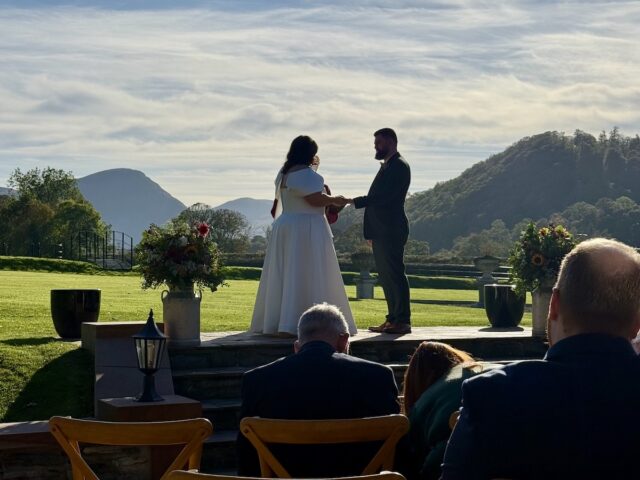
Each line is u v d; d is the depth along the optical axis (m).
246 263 47.59
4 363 7.87
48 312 12.06
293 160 9.34
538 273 9.97
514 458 2.62
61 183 110.19
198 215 89.12
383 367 4.52
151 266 8.24
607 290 2.67
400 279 9.94
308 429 4.03
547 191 183.62
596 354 2.68
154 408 6.72
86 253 51.72
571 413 2.61
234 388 8.15
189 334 8.35
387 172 9.82
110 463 6.54
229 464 7.31
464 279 39.78
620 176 184.62
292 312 9.07
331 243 9.42
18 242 79.62
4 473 6.37
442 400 4.20
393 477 3.12
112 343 7.90
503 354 9.93
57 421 4.29
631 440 2.60
